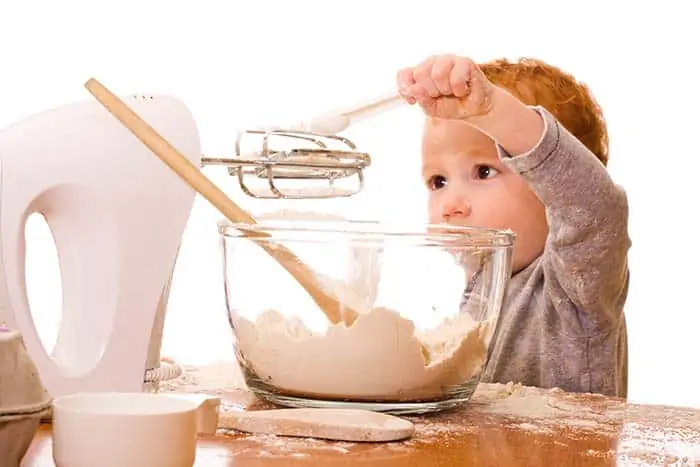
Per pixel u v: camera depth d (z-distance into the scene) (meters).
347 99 2.95
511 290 1.78
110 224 1.07
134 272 1.09
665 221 2.94
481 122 1.35
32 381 0.82
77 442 0.77
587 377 1.66
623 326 1.82
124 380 1.09
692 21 2.91
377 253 1.07
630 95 2.94
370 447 0.94
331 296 1.07
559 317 1.67
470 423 1.07
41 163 1.04
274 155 1.19
